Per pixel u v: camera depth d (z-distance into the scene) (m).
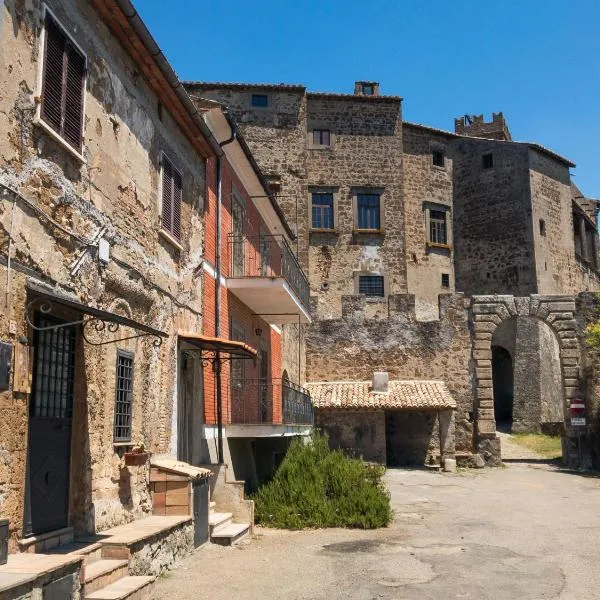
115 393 9.42
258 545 11.08
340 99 34.62
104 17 9.14
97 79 8.96
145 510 10.08
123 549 7.91
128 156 9.98
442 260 37.25
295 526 12.84
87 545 7.80
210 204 14.34
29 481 7.30
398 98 34.84
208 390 13.70
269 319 20.23
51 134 7.54
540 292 36.56
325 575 9.02
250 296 16.64
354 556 10.28
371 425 25.38
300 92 33.03
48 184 7.57
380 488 14.55
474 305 28.22
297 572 9.17
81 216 8.41
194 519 10.32
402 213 34.31
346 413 25.53
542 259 37.31
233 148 15.62
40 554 6.71
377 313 32.66
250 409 16.62
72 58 8.23
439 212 37.94
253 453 17.84
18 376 6.75
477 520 14.02
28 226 7.12
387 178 34.47
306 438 18.56
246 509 12.22
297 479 14.12
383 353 28.53
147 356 10.72
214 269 14.56
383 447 25.17
